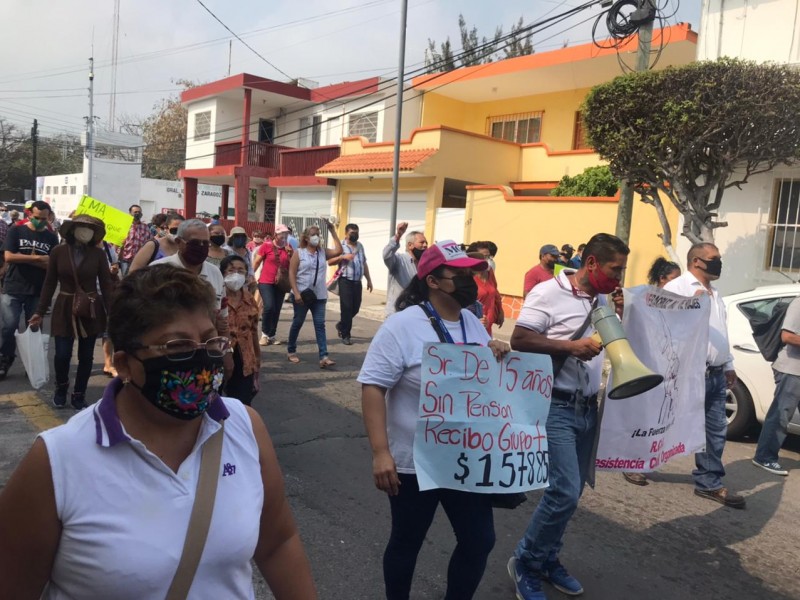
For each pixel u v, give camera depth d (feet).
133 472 4.69
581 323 11.09
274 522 5.62
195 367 4.86
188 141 91.40
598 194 48.06
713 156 28.94
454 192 60.85
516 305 49.14
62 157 194.39
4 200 179.83
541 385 9.39
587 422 11.26
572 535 14.32
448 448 8.73
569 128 63.52
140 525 4.60
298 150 72.90
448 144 55.88
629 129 29.35
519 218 48.80
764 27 35.27
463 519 9.20
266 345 32.37
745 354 21.26
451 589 9.47
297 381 25.63
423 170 54.60
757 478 18.39
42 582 4.65
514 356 9.20
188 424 5.11
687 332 12.41
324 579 11.76
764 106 26.73
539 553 11.15
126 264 37.60
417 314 9.23
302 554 5.82
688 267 16.44
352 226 33.60
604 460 11.80
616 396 9.80
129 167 123.24
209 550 4.77
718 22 36.83
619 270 10.78
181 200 131.64
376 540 13.32
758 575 13.00
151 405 4.93
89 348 20.08
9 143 179.93
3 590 4.54
